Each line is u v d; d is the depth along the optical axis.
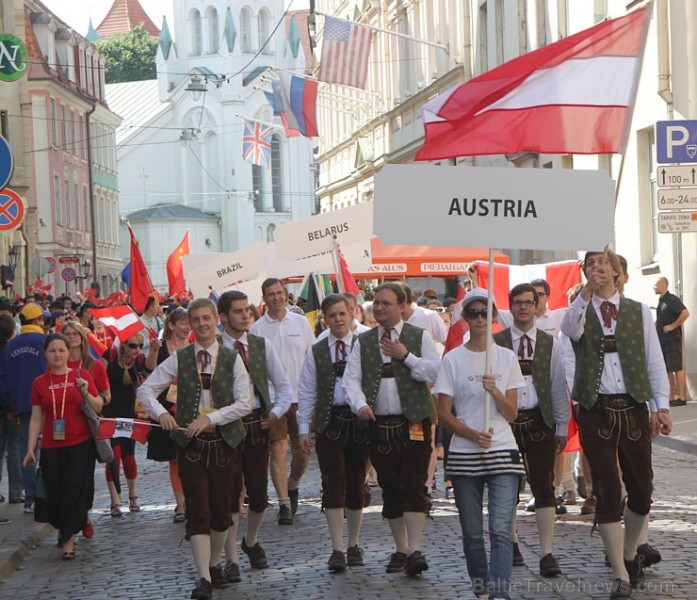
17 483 15.98
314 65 72.94
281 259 17.58
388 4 52.22
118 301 35.19
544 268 14.47
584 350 9.47
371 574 10.68
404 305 10.62
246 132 58.59
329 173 68.81
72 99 77.56
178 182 123.19
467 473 8.77
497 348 9.02
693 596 9.23
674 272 25.09
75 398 12.66
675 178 18.58
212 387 10.17
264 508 11.21
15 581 11.53
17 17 52.69
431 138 10.10
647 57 26.06
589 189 8.91
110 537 13.70
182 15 124.81
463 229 8.90
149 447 14.15
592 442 9.35
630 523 9.60
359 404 10.45
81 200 79.94
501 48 36.84
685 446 18.56
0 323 15.92
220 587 10.46
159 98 125.94
